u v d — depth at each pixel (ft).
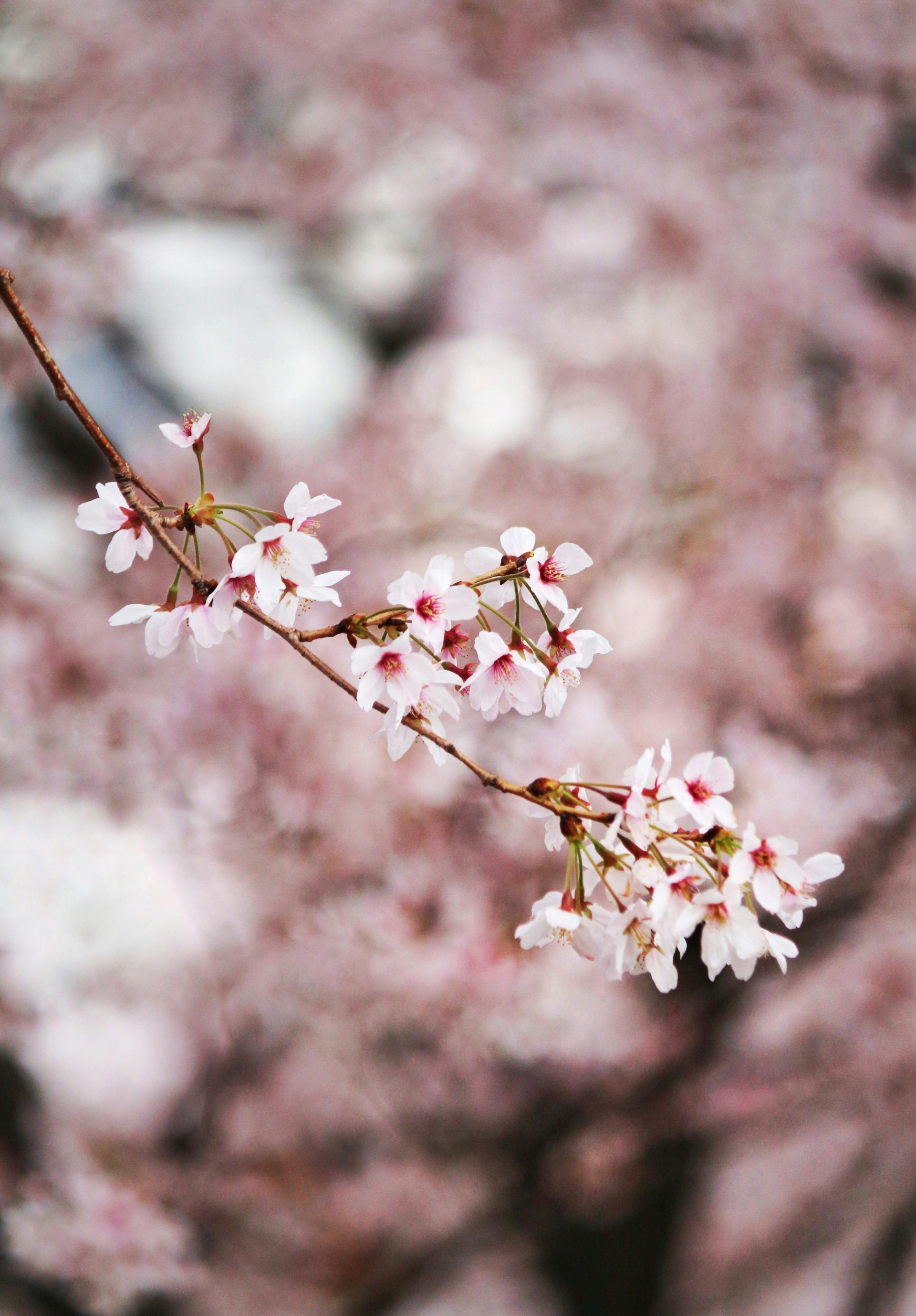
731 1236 10.41
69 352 10.23
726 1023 9.84
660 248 11.35
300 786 8.44
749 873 4.16
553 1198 9.71
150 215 11.05
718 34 11.91
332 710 8.73
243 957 8.33
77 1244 8.06
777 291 11.27
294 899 8.43
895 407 11.18
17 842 7.94
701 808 4.20
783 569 10.28
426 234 12.00
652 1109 9.54
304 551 4.21
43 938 7.90
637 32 11.80
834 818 9.00
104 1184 8.33
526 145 11.35
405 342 12.34
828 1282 10.34
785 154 11.74
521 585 4.31
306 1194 9.09
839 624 10.22
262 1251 9.02
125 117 10.46
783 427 10.85
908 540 10.60
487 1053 8.43
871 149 11.98
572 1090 9.20
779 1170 10.41
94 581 9.69
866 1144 10.23
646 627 10.05
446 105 10.96
